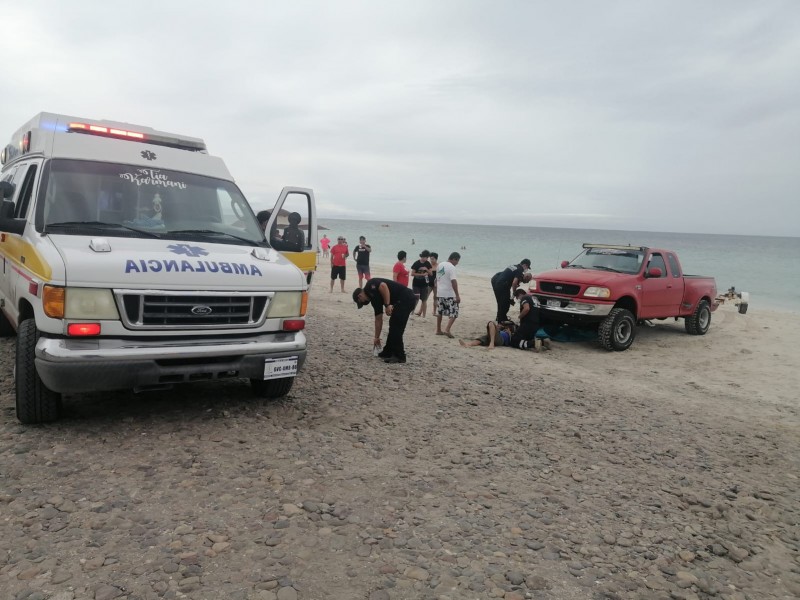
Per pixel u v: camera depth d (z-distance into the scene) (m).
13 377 5.86
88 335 4.21
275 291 5.03
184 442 4.53
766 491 4.71
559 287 11.91
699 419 6.88
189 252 4.84
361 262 18.64
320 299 16.47
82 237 4.70
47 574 2.78
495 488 4.27
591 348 12.05
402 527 3.55
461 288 23.02
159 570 2.87
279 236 6.50
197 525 3.33
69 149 5.39
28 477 3.74
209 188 5.90
